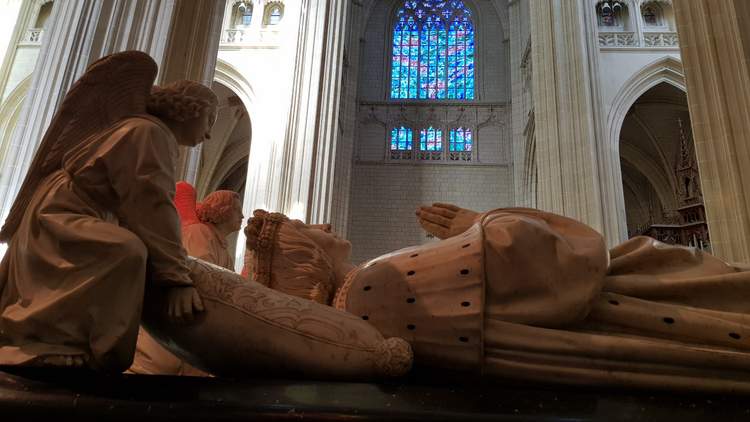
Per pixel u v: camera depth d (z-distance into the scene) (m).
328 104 14.66
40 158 1.57
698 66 6.50
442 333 1.44
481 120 24.83
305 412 1.03
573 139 13.54
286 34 15.63
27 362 1.27
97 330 1.31
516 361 1.38
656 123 19.81
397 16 27.06
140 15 5.47
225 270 1.57
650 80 15.75
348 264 2.22
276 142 13.36
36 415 1.03
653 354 1.32
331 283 2.09
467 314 1.41
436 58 26.30
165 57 5.47
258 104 15.06
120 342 1.31
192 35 5.98
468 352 1.40
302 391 1.18
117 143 1.47
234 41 15.80
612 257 1.75
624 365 1.33
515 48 24.38
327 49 14.78
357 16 25.91
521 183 22.66
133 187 1.44
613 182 13.46
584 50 14.27
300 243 2.07
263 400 1.08
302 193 12.65
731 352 1.31
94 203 1.48
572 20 14.72
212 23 6.37
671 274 1.61
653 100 18.64
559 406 1.08
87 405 1.04
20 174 5.70
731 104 6.13
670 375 1.30
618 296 1.48
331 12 15.41
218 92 18.91
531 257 1.44
